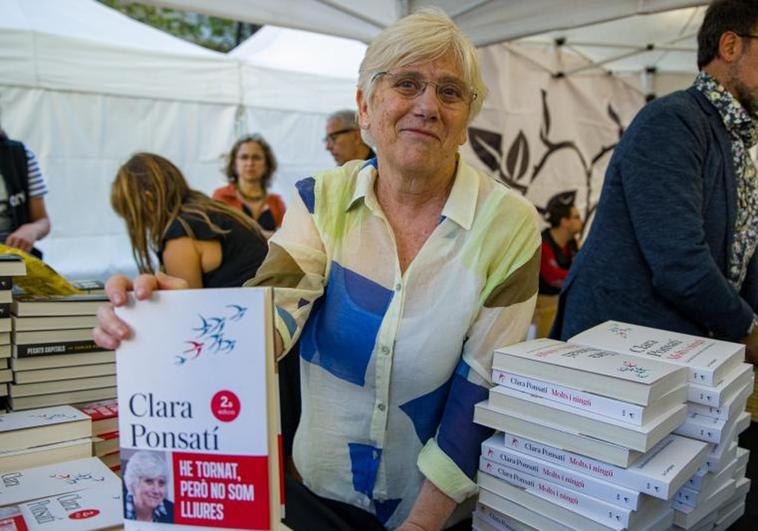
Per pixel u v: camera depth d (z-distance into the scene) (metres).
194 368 0.64
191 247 1.93
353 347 0.98
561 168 4.43
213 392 0.63
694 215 1.27
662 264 1.28
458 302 0.95
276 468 0.63
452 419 0.93
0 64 3.22
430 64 0.90
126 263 3.89
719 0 1.38
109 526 0.75
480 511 0.91
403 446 1.02
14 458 0.92
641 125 1.38
